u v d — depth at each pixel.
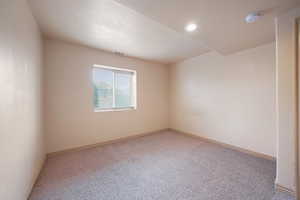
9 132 0.98
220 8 1.36
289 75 1.41
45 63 2.26
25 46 1.34
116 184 1.62
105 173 1.85
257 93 2.37
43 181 1.66
